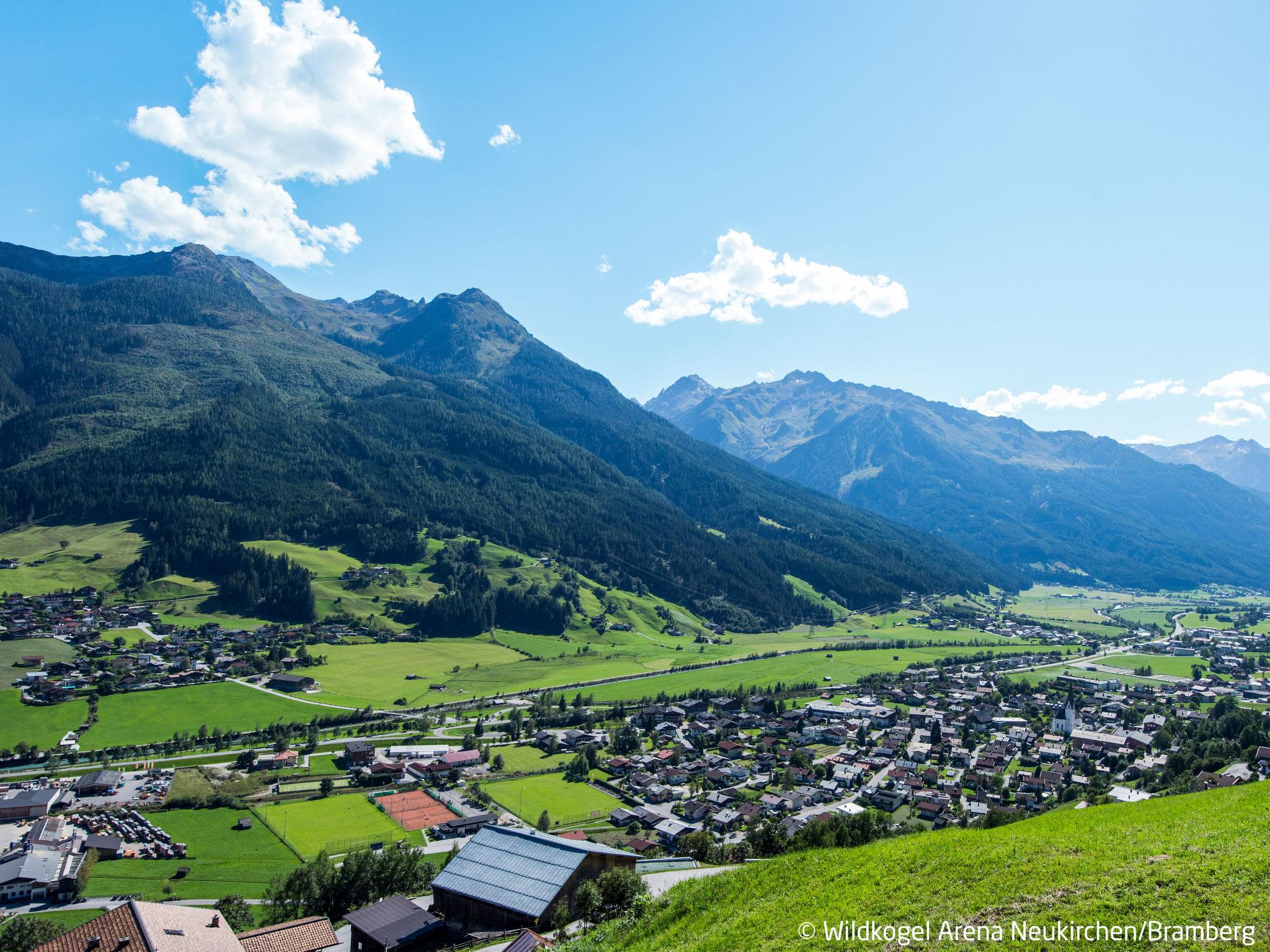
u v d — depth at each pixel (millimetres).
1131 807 57094
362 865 80562
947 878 39344
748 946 35719
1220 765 133750
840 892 40625
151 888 99375
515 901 56438
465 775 151000
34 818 122375
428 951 55156
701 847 88375
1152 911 31406
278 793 138000
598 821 128000
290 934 57625
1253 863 34500
